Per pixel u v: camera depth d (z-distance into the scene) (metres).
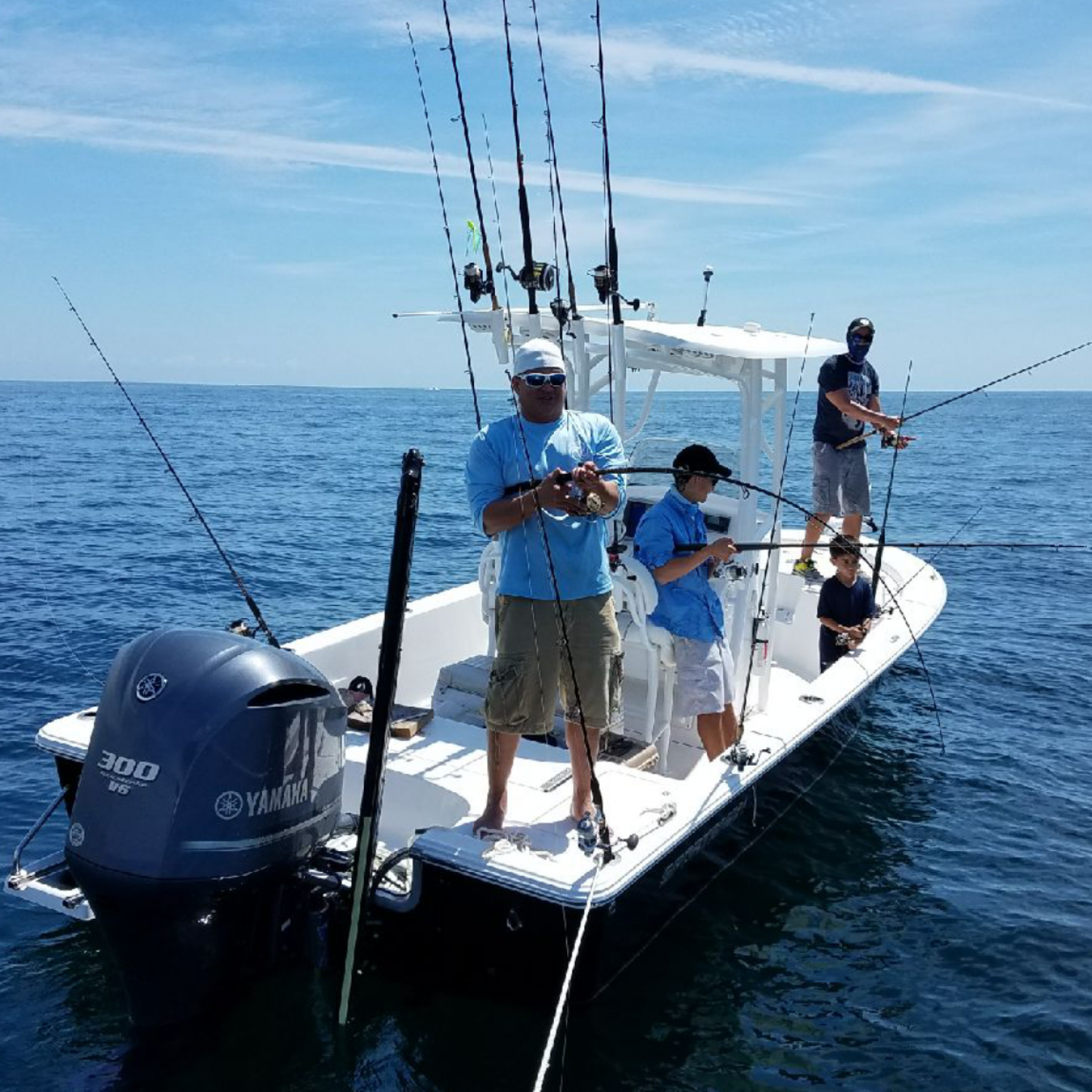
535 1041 3.49
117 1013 3.74
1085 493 20.70
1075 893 4.82
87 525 15.52
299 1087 3.29
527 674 3.40
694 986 3.93
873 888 4.76
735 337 5.04
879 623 6.33
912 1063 3.63
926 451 32.31
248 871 3.14
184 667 3.17
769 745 4.48
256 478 23.19
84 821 3.11
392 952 3.56
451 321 5.23
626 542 5.30
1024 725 7.05
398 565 2.93
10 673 7.99
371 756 3.06
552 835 3.52
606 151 4.80
